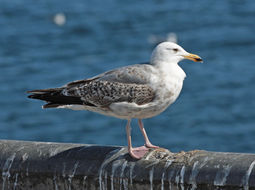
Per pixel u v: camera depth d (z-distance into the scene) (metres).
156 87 7.01
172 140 22.41
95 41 43.44
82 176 6.20
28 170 6.41
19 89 29.67
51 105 7.14
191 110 25.70
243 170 5.41
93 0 63.12
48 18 53.69
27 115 25.89
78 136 23.38
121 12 56.44
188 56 7.18
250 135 22.64
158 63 7.14
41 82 31.02
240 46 39.06
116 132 23.34
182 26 48.34
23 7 58.78
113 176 6.06
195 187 5.63
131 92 7.03
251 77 30.56
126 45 41.53
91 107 7.21
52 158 6.37
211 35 43.50
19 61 36.09
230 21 49.09
